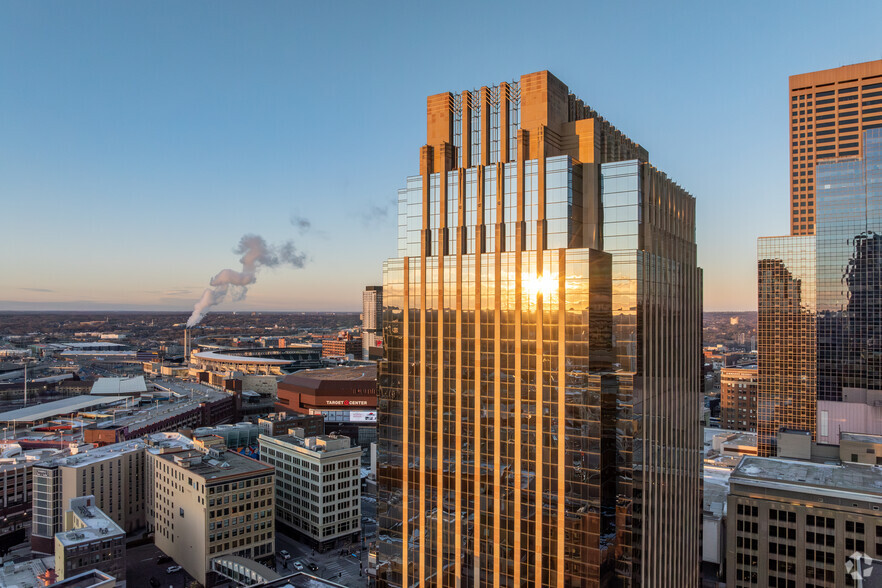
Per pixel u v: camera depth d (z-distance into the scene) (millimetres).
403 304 106750
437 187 106188
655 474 97312
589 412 85875
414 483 104250
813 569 143750
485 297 96812
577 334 87188
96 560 177625
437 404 101562
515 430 92625
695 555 122250
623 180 93062
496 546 94125
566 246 92000
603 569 85750
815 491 144500
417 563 103625
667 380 103250
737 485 153375
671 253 109750
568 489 87375
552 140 98125
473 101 106562
